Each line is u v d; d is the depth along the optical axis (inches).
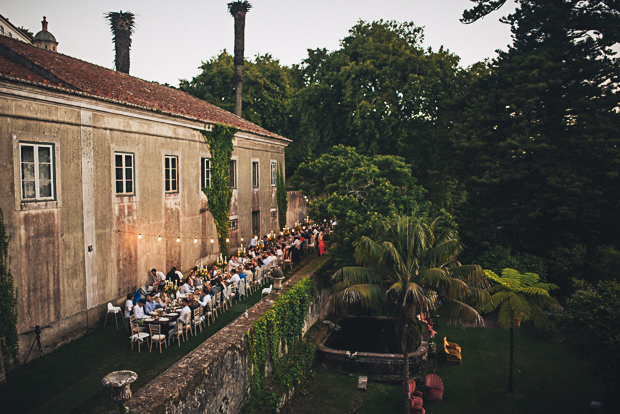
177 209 664.4
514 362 622.2
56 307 440.5
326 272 737.0
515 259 810.8
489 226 887.1
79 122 468.8
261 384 457.4
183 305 516.1
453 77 1109.1
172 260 652.7
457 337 717.3
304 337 634.2
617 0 816.9
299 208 1310.3
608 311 429.7
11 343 386.9
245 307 609.0
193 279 625.9
